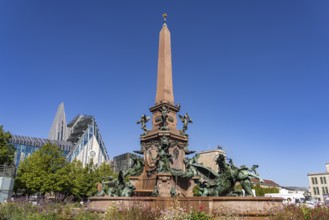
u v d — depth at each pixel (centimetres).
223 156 1800
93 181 5812
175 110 2634
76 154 13138
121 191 2017
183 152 2456
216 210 1383
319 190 10081
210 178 2238
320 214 1034
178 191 2086
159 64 2833
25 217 1287
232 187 1720
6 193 3516
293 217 1059
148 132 2545
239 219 1245
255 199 1392
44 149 5634
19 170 5303
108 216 1163
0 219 1295
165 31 2956
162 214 1145
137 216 1131
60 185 5306
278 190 6675
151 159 2359
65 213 1281
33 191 5197
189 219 1110
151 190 2084
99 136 14775
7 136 4666
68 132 18362
